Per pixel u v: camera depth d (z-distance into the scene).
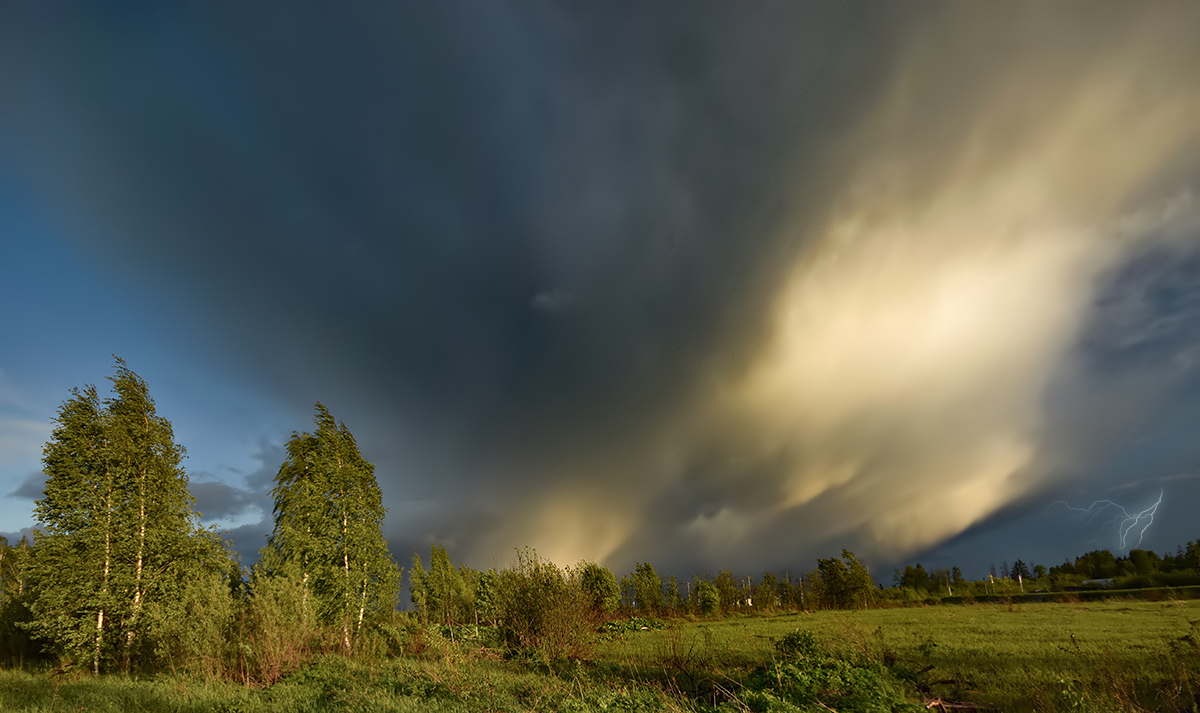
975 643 16.33
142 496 21.03
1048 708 8.24
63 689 13.56
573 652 16.77
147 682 14.73
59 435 20.02
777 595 56.88
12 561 24.58
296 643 16.27
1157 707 8.14
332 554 22.31
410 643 20.50
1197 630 14.62
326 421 25.28
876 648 14.45
